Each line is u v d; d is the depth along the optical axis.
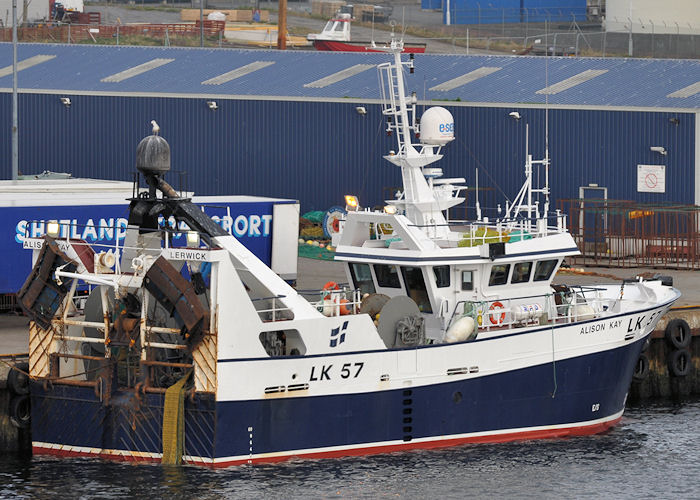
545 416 59.06
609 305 65.12
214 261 49.97
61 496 49.97
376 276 59.53
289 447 52.72
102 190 83.81
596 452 58.19
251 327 51.09
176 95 109.31
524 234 60.41
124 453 52.88
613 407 62.28
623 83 109.06
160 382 52.62
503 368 57.22
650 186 101.00
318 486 51.22
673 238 97.81
